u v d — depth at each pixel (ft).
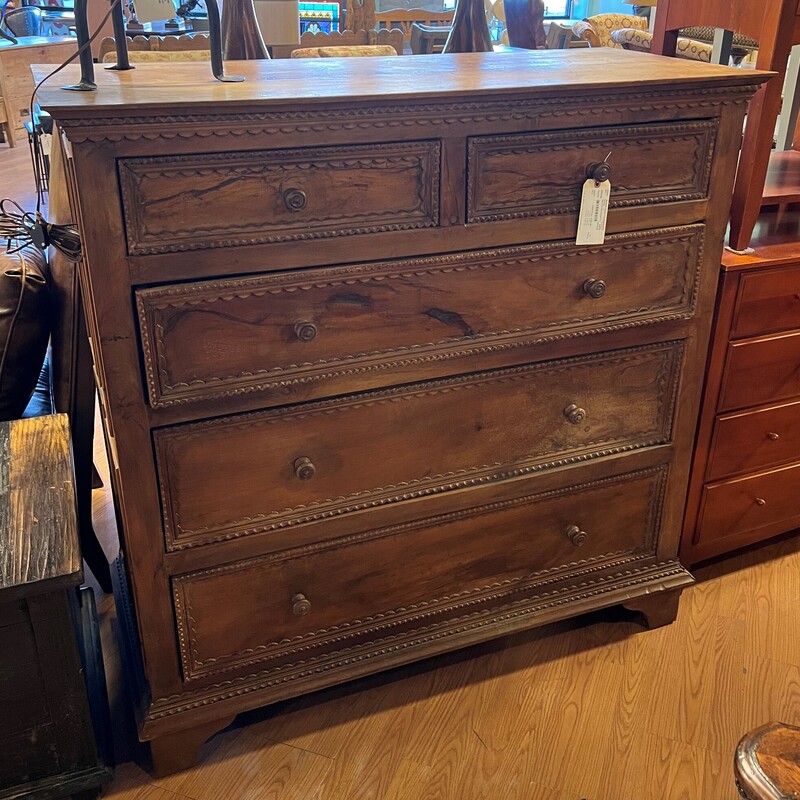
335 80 4.11
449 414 4.57
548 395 4.78
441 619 5.15
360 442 4.43
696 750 4.88
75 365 5.31
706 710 5.15
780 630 5.79
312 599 4.73
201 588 4.40
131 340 3.71
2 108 17.28
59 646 4.04
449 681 5.38
